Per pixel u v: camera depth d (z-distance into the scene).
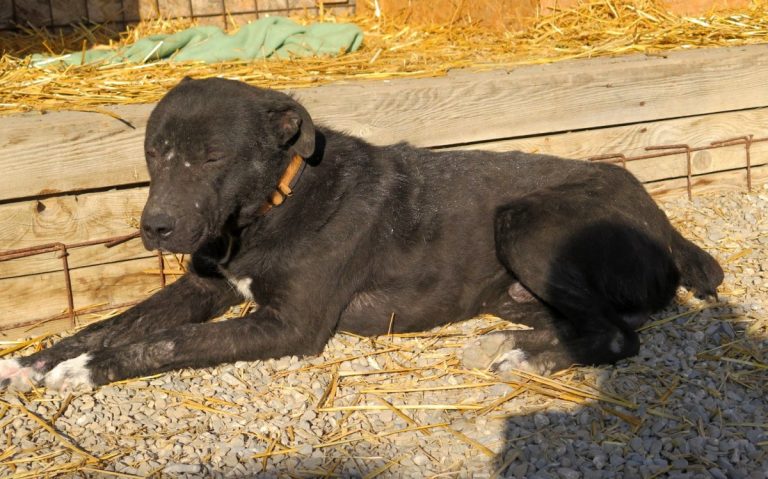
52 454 1.67
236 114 1.84
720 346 1.91
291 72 2.45
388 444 1.70
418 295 1.99
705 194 2.57
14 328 2.03
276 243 1.92
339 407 1.78
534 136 2.41
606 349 1.86
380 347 1.96
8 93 2.23
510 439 1.70
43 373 1.86
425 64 2.54
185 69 2.48
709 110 2.53
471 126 2.34
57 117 2.05
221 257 1.94
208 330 1.87
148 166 1.86
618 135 2.47
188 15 3.23
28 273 2.05
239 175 1.85
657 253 1.97
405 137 2.29
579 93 2.41
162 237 1.78
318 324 1.92
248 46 2.71
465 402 1.79
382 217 1.97
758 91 2.56
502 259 1.98
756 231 2.34
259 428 1.73
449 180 2.02
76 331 2.05
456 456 1.66
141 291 2.15
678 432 1.70
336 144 2.00
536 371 1.85
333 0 3.36
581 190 1.98
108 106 2.14
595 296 1.91
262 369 1.88
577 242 1.91
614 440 1.69
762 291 2.09
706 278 2.03
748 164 2.58
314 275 1.91
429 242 1.99
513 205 1.98
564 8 3.01
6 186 2.00
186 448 1.68
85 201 2.07
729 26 2.83
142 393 1.81
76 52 2.82
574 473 1.61
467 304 2.03
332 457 1.67
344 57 2.66
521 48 2.75
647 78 2.46
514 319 2.03
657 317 2.01
